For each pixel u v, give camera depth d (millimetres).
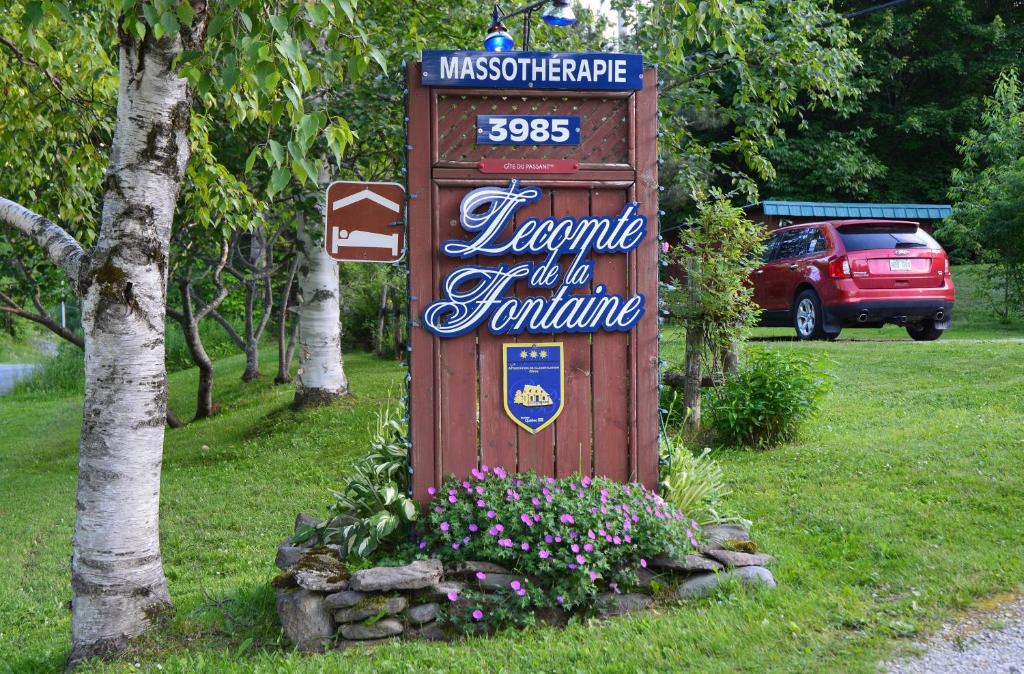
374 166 13781
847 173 26688
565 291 5348
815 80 10633
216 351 27688
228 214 9008
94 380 5070
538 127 5312
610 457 5469
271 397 16328
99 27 7949
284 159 4582
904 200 28906
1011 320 18594
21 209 5461
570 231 5316
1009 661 3852
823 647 4090
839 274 13094
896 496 6281
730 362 9219
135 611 5051
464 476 5301
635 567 4887
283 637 4742
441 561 4879
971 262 24781
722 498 6801
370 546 4973
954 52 28828
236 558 7891
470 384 5309
